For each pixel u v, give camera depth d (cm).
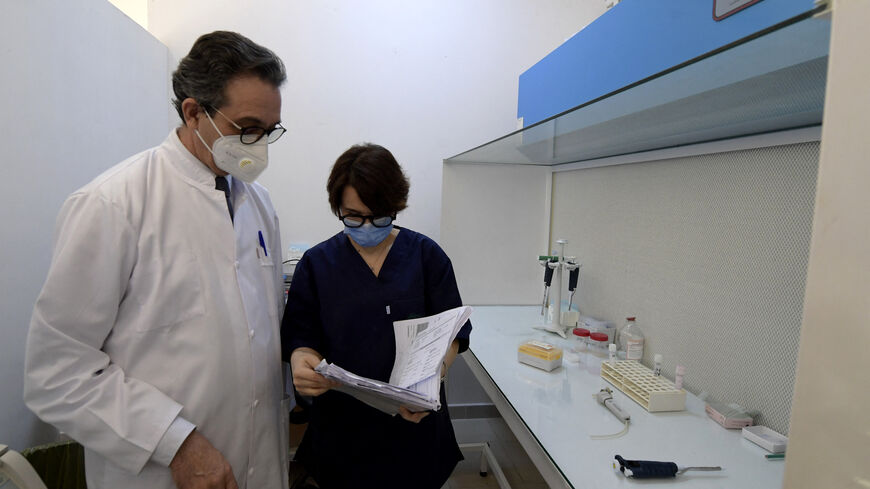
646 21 106
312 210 220
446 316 101
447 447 116
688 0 91
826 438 40
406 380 87
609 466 88
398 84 221
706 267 124
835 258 38
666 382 121
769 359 103
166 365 82
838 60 37
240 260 94
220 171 94
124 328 81
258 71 82
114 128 166
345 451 106
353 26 215
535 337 172
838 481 39
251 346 92
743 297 111
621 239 166
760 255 106
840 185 38
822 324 40
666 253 141
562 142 143
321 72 214
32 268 128
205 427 85
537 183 213
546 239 217
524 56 227
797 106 80
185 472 78
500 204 210
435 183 229
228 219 92
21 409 126
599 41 129
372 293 105
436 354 90
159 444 76
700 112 90
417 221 230
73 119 144
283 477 107
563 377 134
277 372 102
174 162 89
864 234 36
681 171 134
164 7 202
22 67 123
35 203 128
